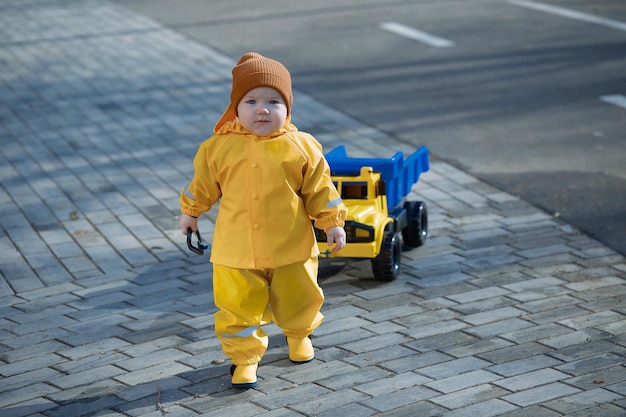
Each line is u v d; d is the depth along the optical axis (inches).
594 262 276.4
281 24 707.4
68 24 732.0
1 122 450.9
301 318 205.2
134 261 282.8
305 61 581.0
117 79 540.1
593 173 365.7
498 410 187.8
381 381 202.7
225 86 522.0
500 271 268.7
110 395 200.1
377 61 574.9
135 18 753.0
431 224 312.3
